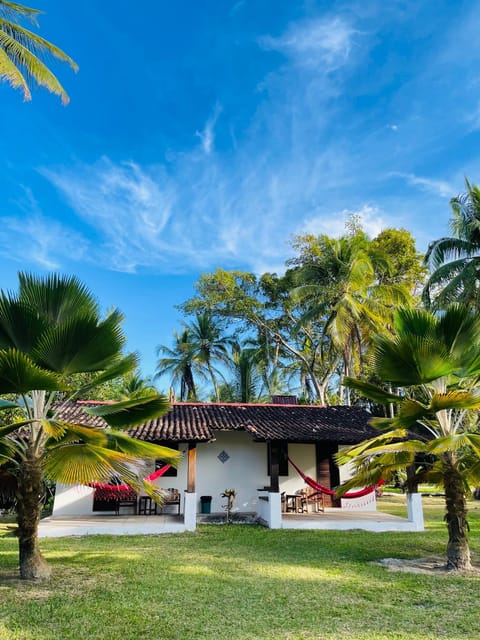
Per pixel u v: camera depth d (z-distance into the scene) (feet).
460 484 25.86
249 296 97.71
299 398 111.45
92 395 64.13
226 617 17.03
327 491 43.68
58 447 21.38
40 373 18.74
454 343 25.11
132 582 21.79
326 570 24.76
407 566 25.98
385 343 25.18
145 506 45.98
